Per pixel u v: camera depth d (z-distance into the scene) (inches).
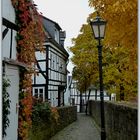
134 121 363.6
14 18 478.9
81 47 1508.4
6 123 406.6
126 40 376.5
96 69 1487.5
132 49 378.3
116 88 1044.5
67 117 1166.3
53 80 1342.3
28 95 503.5
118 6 330.0
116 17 362.9
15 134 471.5
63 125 1053.2
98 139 794.8
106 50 1131.9
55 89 1384.1
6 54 446.3
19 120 490.6
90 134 899.4
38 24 523.2
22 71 492.4
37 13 516.4
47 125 733.3
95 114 1391.5
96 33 542.9
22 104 494.6
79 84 1786.4
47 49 1254.3
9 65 437.4
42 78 1250.6
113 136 578.9
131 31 363.6
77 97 2556.6
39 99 667.4
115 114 548.7
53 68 1344.7
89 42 1488.7
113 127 580.4
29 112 508.4
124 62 895.1
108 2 369.4
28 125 508.1
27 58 500.1
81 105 2241.6
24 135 497.7
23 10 486.3
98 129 1017.5
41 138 655.1
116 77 1059.9
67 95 2305.6
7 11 453.1
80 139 791.7
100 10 386.3
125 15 353.1
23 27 491.5
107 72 1072.8
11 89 449.7
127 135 412.5
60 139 778.2
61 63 1546.5
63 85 1549.0
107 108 702.5
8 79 411.8
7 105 404.2
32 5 508.7
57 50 1416.1
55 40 1422.2
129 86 913.5
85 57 1493.6
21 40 490.9
